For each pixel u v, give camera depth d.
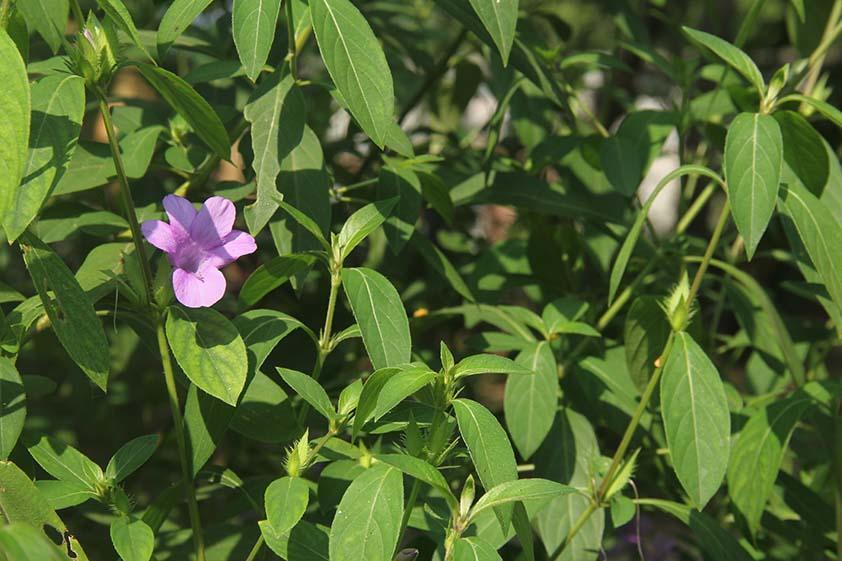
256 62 0.77
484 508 0.72
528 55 0.89
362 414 0.74
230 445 1.03
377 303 0.77
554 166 1.04
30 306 0.79
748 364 1.06
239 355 0.76
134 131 0.91
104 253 0.84
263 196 0.81
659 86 1.53
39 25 0.83
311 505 0.87
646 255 1.00
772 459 0.88
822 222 0.82
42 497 0.74
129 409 1.16
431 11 1.49
